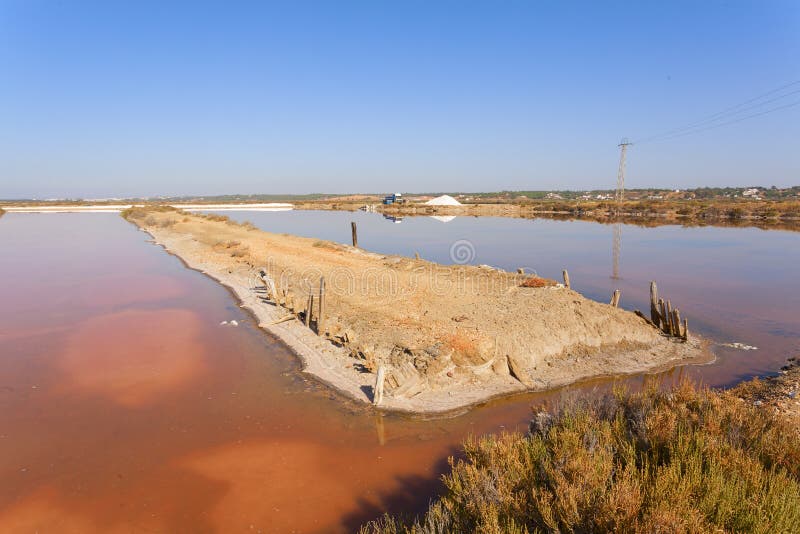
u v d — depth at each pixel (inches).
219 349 545.6
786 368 479.5
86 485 296.8
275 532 253.1
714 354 536.1
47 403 411.2
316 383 451.2
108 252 1376.7
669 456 220.8
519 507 191.0
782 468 211.9
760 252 1364.4
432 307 607.2
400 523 230.2
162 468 314.8
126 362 506.3
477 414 392.5
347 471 309.7
